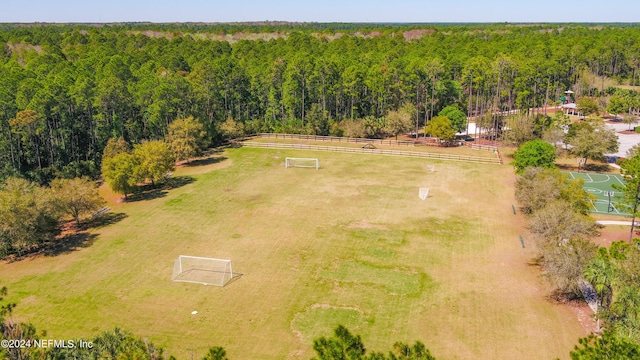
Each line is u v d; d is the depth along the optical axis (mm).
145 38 174625
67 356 22234
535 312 35438
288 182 68250
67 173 70188
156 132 88188
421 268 42531
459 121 94562
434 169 73375
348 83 99812
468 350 31359
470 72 101438
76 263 44562
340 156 82250
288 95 101312
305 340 32750
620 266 31062
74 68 102062
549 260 36531
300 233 50375
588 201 49688
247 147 89500
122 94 80812
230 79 102688
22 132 70125
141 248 47594
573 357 20750
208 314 36000
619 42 148750
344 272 42062
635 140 90875
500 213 55094
